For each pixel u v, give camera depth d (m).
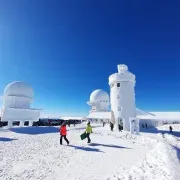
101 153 11.71
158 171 7.03
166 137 24.33
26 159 10.08
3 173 7.73
